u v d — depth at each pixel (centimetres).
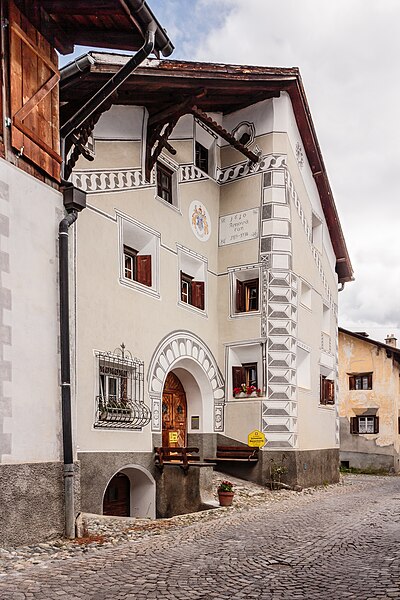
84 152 1120
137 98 1367
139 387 1326
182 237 1582
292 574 694
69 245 985
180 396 1658
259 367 1689
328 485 1953
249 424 1666
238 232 1761
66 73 1088
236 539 916
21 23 912
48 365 907
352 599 592
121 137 1355
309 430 1839
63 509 900
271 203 1725
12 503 814
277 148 1748
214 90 1573
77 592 612
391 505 1393
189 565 734
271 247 1708
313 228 2142
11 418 829
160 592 615
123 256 1321
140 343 1350
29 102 918
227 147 1820
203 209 1709
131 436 1278
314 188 2086
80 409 1134
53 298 932
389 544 876
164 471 1345
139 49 1018
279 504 1378
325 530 1002
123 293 1305
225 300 1748
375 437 3183
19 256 873
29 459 854
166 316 1468
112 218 1297
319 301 2061
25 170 903
